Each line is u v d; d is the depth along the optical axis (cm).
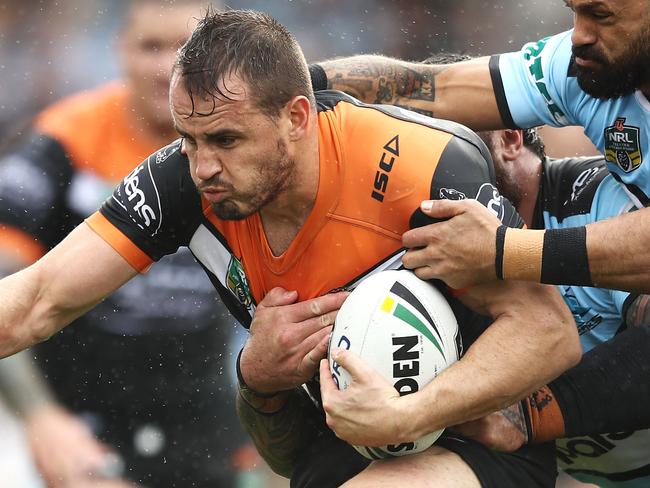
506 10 2820
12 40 2708
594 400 1364
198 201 1315
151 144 1838
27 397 1836
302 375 1302
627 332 1412
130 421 1861
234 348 1900
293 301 1307
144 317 1833
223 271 1345
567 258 1229
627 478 1570
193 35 1194
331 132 1266
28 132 1833
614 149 1443
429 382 1208
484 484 1300
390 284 1230
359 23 2862
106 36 2716
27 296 1301
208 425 1891
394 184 1256
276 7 2855
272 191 1209
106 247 1312
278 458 1507
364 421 1190
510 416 1338
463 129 1311
